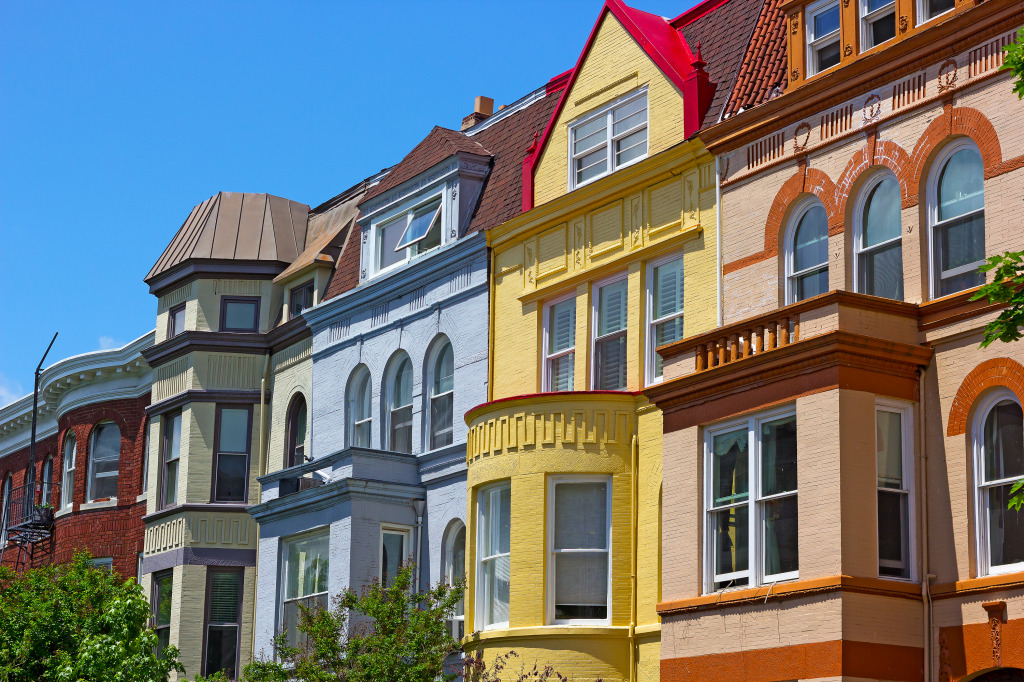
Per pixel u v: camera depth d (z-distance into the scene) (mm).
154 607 38500
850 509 20375
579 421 26562
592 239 28969
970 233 21703
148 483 40250
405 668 26328
